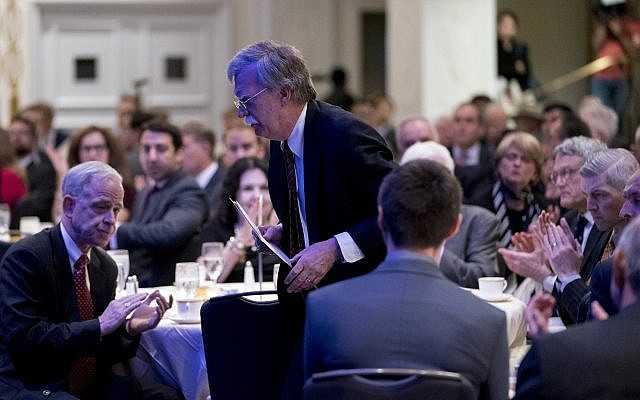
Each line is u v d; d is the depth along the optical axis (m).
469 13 14.37
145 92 17.66
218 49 17.62
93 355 5.64
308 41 17.31
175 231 7.98
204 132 10.02
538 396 3.60
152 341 5.76
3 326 5.43
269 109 4.84
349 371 3.79
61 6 17.42
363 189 4.79
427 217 3.98
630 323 3.61
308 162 4.88
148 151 8.26
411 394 3.75
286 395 4.85
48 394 5.41
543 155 7.75
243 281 7.16
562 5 18.02
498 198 7.83
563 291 5.55
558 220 6.89
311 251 4.73
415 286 3.95
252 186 7.57
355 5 17.84
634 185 4.94
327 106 4.93
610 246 5.87
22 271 5.45
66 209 5.53
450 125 12.06
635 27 15.51
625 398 3.55
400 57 14.46
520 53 15.39
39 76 17.38
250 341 5.00
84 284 5.61
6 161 10.61
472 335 3.90
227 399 5.05
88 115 17.64
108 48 17.59
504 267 7.47
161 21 17.62
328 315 3.96
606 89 15.55
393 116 14.49
